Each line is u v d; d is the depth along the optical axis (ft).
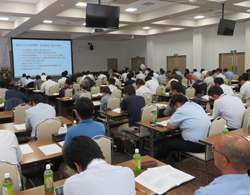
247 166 3.50
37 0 23.56
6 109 15.01
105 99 15.44
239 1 21.34
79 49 53.42
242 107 10.91
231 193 3.34
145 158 7.21
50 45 47.88
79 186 3.77
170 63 47.50
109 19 18.30
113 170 4.07
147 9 28.07
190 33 42.80
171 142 10.09
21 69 45.14
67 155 4.14
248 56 32.71
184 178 5.88
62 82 28.81
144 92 18.28
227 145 3.58
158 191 5.37
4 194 4.98
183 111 9.66
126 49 59.06
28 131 10.55
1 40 45.09
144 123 11.33
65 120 11.78
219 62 39.06
